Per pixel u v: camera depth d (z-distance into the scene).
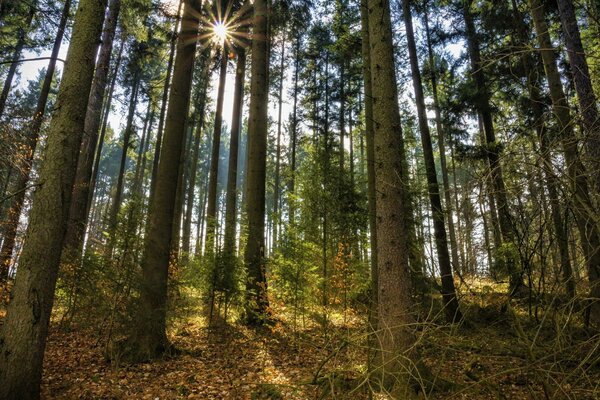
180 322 9.02
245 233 9.93
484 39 12.23
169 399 5.11
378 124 5.61
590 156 3.18
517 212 3.79
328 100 20.64
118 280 7.55
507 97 12.34
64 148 4.60
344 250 10.14
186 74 7.80
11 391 4.00
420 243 8.81
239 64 15.91
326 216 10.14
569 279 3.17
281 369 6.41
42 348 4.29
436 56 16.84
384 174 5.43
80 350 7.18
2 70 19.59
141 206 8.34
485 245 3.93
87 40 4.88
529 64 9.38
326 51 19.70
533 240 3.96
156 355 6.73
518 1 11.02
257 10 10.80
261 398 5.02
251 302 9.20
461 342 4.43
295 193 10.48
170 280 8.70
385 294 5.04
